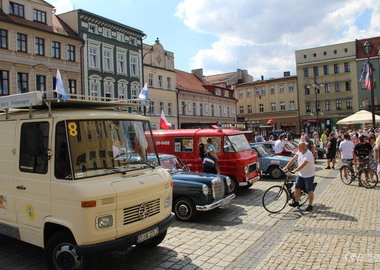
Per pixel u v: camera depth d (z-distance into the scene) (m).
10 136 5.59
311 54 62.69
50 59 28.02
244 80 75.88
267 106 68.62
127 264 5.47
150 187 5.34
